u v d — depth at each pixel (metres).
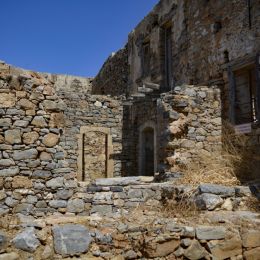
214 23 11.27
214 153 8.61
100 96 13.46
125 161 13.58
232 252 4.08
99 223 4.29
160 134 8.74
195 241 4.00
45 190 5.77
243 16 9.96
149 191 7.21
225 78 10.55
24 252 3.62
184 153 8.27
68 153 12.63
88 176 14.46
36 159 5.78
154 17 15.50
